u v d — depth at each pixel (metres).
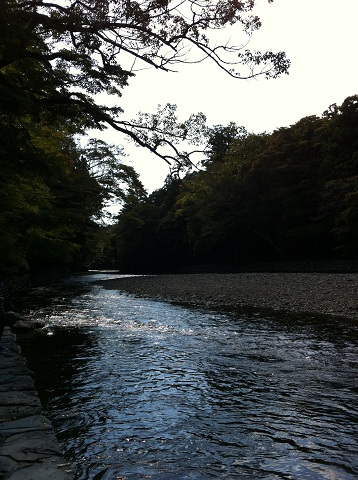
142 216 77.50
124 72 10.10
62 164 12.22
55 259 43.12
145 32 9.49
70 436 5.31
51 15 9.24
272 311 18.25
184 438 5.24
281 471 4.39
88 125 11.56
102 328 14.06
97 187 29.12
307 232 46.28
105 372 8.36
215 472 4.36
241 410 6.21
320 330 13.27
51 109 10.94
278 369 8.55
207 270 66.19
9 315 14.52
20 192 16.23
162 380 7.80
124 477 4.25
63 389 7.25
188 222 63.47
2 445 4.75
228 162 11.91
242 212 52.50
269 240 54.19
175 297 25.88
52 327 14.27
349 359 9.37
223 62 9.57
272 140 48.97
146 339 12.02
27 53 9.20
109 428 5.57
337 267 44.34
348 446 4.98
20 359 9.02
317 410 6.18
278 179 48.47
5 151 10.62
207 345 11.09
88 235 41.69
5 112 9.84
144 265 82.81
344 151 41.50
